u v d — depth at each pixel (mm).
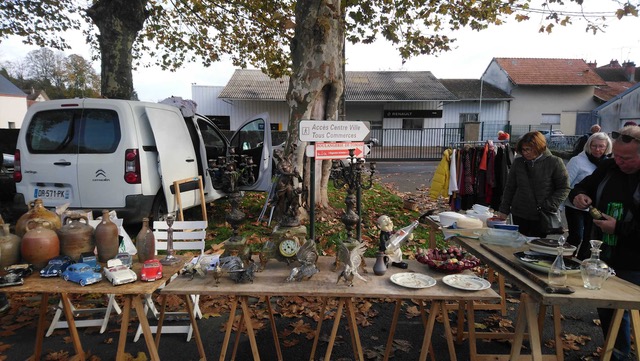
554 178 3430
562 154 10188
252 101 21266
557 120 24031
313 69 5578
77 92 45062
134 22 7590
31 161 4867
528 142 3449
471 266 2521
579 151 5293
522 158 3627
